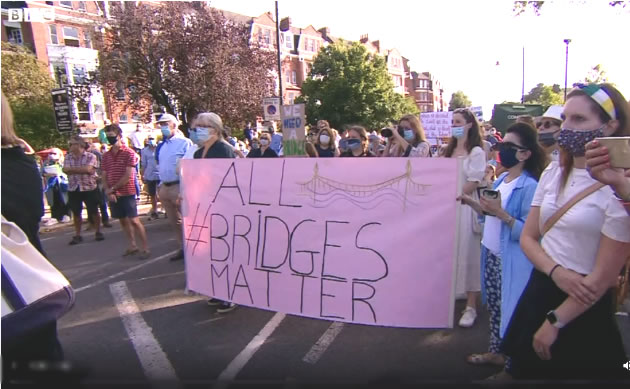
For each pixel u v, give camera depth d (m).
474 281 3.31
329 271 2.83
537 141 2.35
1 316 1.43
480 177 3.24
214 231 3.39
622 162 1.32
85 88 19.66
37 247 1.87
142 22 17.72
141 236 5.69
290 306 3.01
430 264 2.54
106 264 5.46
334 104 37.47
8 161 1.73
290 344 3.11
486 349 2.95
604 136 1.53
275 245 3.05
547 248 1.66
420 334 3.22
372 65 37.91
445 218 2.48
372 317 2.71
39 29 26.19
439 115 9.27
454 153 3.46
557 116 3.34
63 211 8.27
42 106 17.83
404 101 40.59
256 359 2.89
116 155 5.49
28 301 1.49
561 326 1.57
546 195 1.72
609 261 1.45
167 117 5.16
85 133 26.28
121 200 5.52
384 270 2.65
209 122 3.77
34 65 18.77
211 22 18.47
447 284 2.51
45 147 17.48
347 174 2.73
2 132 1.70
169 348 3.09
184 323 3.52
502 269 2.22
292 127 5.96
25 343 1.49
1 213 1.70
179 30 17.91
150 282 4.64
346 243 2.76
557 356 1.63
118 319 3.65
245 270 3.22
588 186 1.56
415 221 2.55
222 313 3.69
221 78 18.31
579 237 1.55
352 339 3.17
